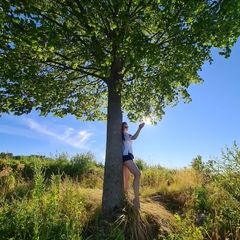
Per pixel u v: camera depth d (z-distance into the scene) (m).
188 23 4.61
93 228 4.85
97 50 4.45
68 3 4.50
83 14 4.27
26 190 6.66
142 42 4.24
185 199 6.64
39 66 5.71
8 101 5.61
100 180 9.16
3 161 10.48
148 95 5.02
